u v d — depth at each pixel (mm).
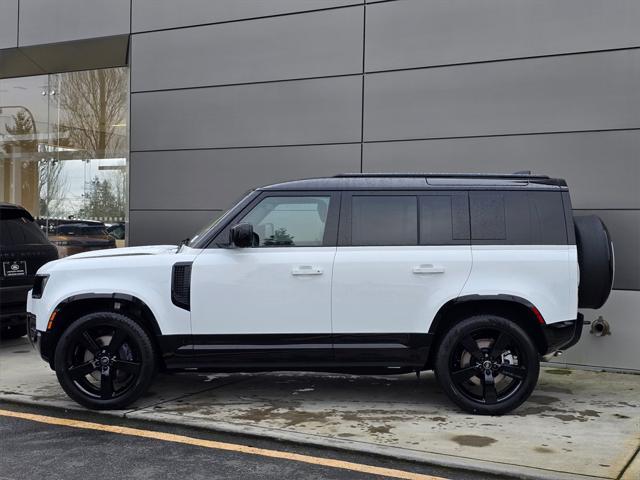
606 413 5605
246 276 5535
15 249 8164
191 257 5609
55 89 12484
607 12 7449
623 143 7359
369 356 5516
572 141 7582
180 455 4590
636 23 7324
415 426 5184
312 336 5516
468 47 8062
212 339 5547
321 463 4434
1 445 4801
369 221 5621
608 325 7395
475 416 5488
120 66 11719
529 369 5434
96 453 4629
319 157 8805
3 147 13023
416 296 5473
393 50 8430
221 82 9359
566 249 5469
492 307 5617
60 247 12430
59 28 10547
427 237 5566
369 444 4719
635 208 7293
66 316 5797
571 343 5609
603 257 5594
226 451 4680
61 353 5594
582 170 7535
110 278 5629
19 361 7945
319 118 8812
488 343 5562
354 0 8633
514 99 7848
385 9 8477
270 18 9086
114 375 5684
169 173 9648
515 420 5371
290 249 5594
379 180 5762
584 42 7539
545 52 7711
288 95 8977
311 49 8859
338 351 5516
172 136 9625
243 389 6496
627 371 7336
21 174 12883
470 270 5457
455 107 8125
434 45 8227
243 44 9234
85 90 12211
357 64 8609
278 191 5715
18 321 8266
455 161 8125
